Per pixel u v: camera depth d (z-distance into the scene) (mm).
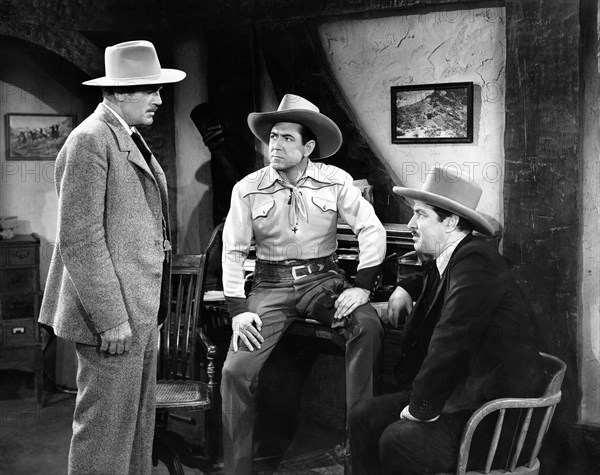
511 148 3350
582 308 3303
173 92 4664
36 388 4305
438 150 3750
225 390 3293
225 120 4387
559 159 3221
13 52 4488
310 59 4027
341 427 3701
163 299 2910
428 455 2531
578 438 3279
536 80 3252
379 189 3900
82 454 2695
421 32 3738
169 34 4551
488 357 2617
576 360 3281
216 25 4324
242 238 3398
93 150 2557
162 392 3180
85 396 2684
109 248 2633
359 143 3939
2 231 4328
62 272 2725
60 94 4668
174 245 4730
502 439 2557
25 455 3662
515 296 2635
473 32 3580
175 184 4719
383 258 3385
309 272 3387
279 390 3744
